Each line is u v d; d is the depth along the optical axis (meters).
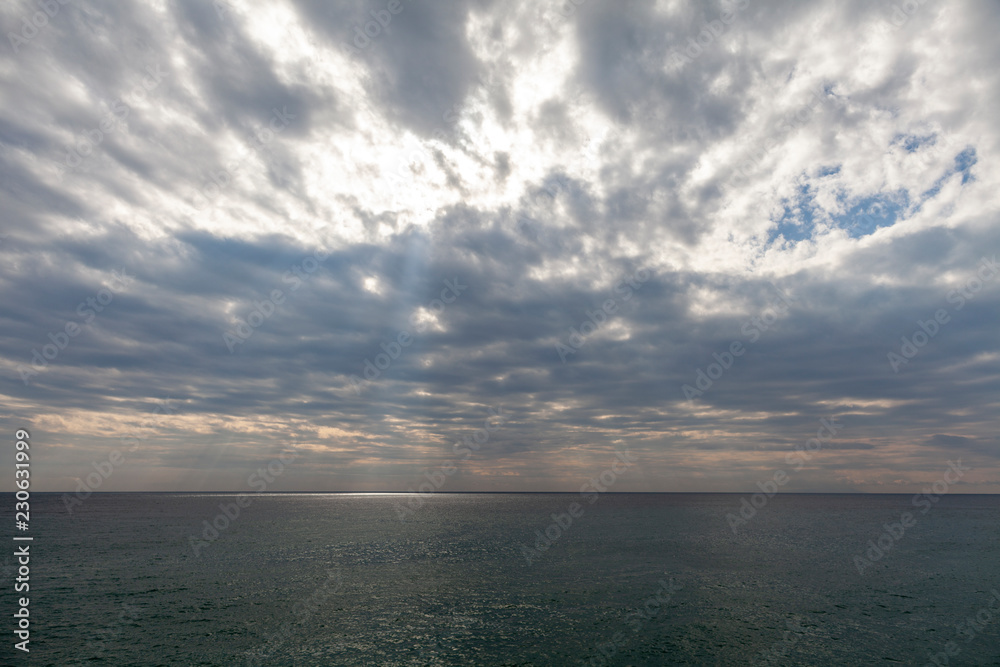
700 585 38.22
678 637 26.70
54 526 80.06
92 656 23.55
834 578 41.16
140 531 73.06
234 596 34.16
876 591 36.72
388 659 23.58
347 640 25.92
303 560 48.62
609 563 47.66
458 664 23.11
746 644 25.81
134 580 38.91
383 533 73.94
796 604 33.00
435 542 63.22
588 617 29.98
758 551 55.72
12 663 22.67
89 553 51.81
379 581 39.12
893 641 26.33
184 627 27.64
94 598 33.34
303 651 24.41
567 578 40.59
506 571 43.38
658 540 65.50
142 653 23.94
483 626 28.25
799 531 78.38
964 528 86.12
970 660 23.98
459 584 38.25
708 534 73.12
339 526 85.44
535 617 29.92
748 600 33.88
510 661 23.50
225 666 22.61
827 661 23.78
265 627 27.81
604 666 23.02
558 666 22.97
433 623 28.70
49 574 41.09
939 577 41.94
